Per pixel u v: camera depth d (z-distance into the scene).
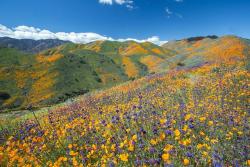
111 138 8.46
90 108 18.30
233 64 27.72
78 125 10.91
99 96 26.05
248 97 14.62
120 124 9.55
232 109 12.08
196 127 8.70
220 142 7.83
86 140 9.21
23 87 74.75
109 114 12.88
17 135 12.38
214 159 6.25
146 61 143.12
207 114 10.62
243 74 20.73
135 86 28.02
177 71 31.08
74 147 8.48
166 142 7.39
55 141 9.77
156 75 33.53
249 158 6.70
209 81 20.08
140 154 6.91
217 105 12.66
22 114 31.58
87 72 101.88
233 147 7.27
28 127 12.91
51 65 91.25
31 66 86.88
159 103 13.73
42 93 73.56
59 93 74.88
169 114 10.68
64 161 7.88
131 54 162.88
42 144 9.45
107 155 7.50
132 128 9.29
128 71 123.88
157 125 8.84
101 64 118.81
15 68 82.06
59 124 12.41
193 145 7.42
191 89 17.88
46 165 8.18
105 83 101.75
